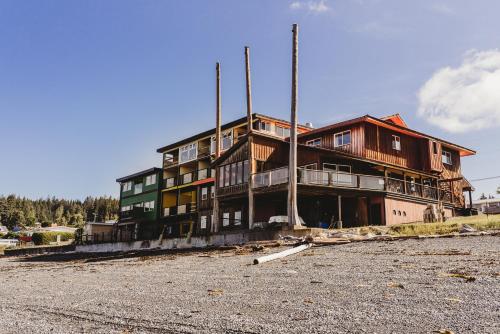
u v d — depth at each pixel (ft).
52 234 218.18
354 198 101.50
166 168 162.81
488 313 20.88
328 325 20.71
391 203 99.91
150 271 51.70
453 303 23.16
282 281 34.45
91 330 23.27
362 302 24.93
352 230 72.59
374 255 44.68
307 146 100.42
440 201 109.70
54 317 27.66
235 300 28.45
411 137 123.54
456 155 138.21
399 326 19.77
